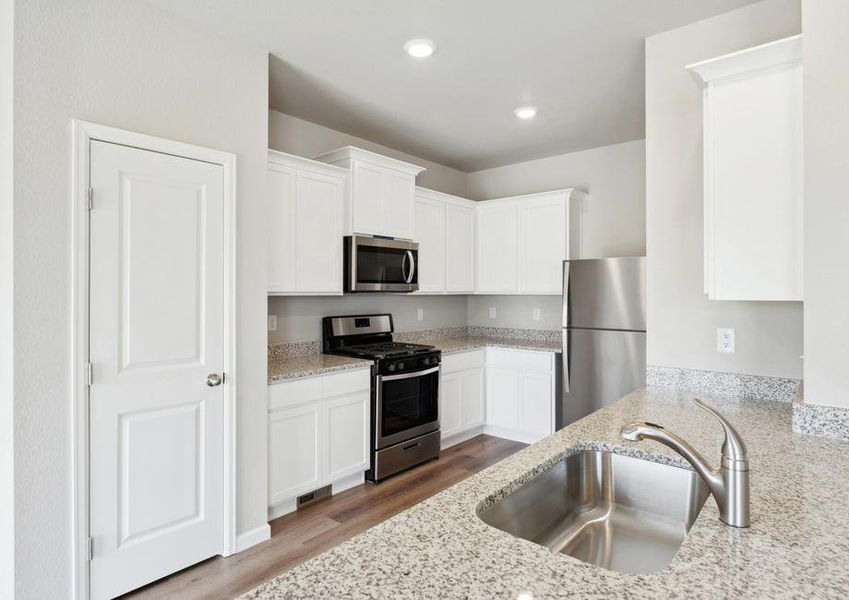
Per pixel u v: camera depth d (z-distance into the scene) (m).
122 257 2.03
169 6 2.16
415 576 0.82
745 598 0.76
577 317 3.67
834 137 1.55
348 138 3.97
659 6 2.15
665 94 2.36
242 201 2.47
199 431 2.29
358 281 3.46
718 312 2.23
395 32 2.40
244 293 2.48
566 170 4.56
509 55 2.64
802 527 1.00
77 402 1.89
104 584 1.98
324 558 0.88
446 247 4.42
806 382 1.62
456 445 4.20
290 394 2.81
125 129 2.04
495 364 4.37
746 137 1.76
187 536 2.24
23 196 1.77
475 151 4.46
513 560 0.87
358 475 3.35
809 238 1.60
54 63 1.85
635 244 4.16
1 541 1.83
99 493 1.96
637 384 3.41
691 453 1.04
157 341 2.13
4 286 1.82
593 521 1.51
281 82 2.99
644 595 0.77
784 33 2.04
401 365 3.50
